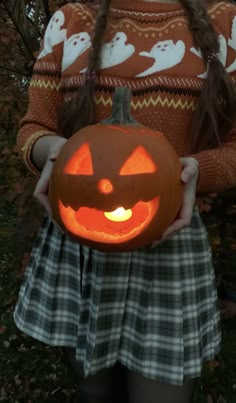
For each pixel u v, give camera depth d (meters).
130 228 1.19
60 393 2.73
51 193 1.21
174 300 1.31
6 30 3.46
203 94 1.27
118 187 1.13
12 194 3.06
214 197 3.06
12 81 3.61
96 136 1.18
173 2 1.35
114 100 1.24
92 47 1.30
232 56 1.33
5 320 3.47
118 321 1.36
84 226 1.20
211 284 1.41
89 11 1.38
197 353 1.33
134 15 1.33
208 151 1.29
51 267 1.43
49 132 1.38
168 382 1.29
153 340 1.31
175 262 1.32
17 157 3.07
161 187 1.16
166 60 1.28
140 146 1.17
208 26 1.28
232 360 2.96
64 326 1.42
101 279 1.32
